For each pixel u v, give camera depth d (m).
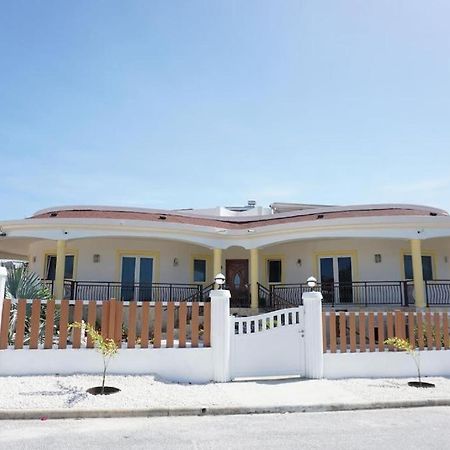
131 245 20.70
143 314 10.27
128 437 6.60
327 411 8.34
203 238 19.28
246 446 6.22
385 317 12.06
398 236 17.08
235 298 21.66
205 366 10.22
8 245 23.45
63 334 9.88
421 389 9.69
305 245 20.91
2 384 8.87
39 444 6.21
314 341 10.80
